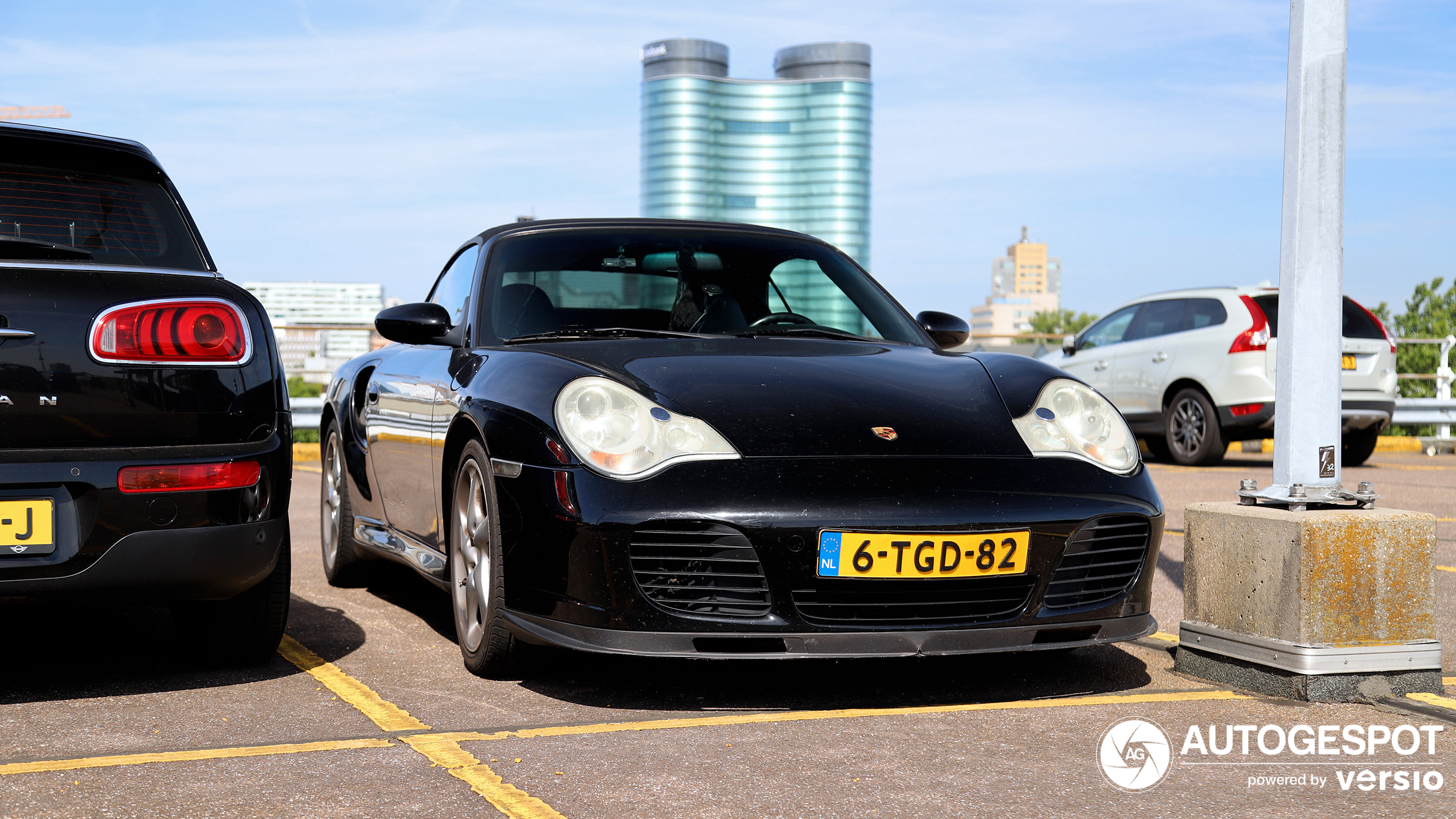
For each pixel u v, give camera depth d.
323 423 4.95
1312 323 3.07
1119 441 3.10
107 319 2.82
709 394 2.97
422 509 3.71
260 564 3.00
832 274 4.07
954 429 2.96
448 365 3.62
